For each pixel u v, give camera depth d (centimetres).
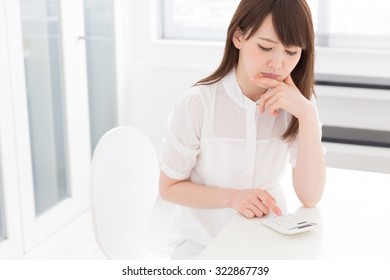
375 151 284
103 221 140
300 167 142
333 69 316
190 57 338
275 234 125
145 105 347
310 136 139
